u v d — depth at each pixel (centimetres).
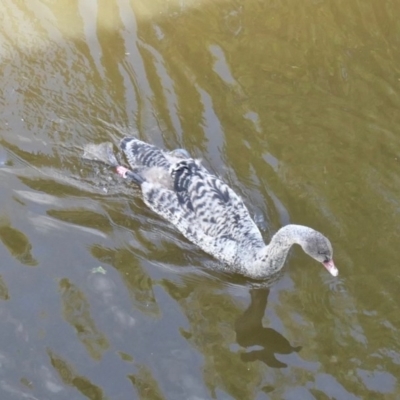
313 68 1430
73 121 1314
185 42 1460
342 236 1169
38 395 974
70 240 1150
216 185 1165
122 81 1380
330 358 1023
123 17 1498
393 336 1047
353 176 1255
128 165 1266
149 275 1115
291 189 1233
